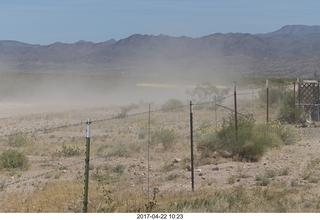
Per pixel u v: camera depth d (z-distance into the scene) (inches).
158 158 855.1
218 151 864.9
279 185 604.4
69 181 645.9
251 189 570.9
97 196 549.6
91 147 997.8
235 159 825.5
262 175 679.7
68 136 1247.5
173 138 987.9
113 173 722.2
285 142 1031.6
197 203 479.2
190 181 655.1
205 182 644.1
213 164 787.4
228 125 962.7
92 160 840.9
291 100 1492.4
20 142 1050.7
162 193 563.5
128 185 619.8
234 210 462.3
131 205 495.2
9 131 1364.4
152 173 720.3
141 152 923.4
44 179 679.1
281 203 489.4
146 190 586.6
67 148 962.1
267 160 826.2
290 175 689.0
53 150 976.3
